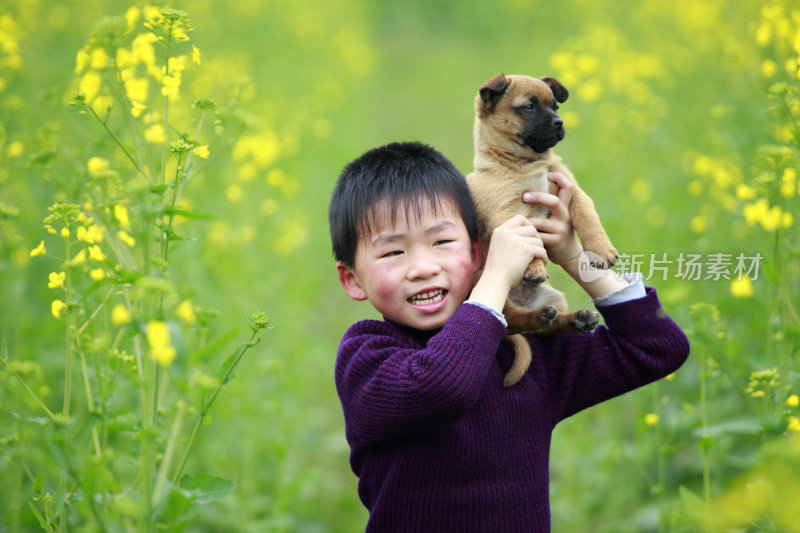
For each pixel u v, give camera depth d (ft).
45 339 22.61
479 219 14.35
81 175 13.35
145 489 10.29
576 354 12.70
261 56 60.44
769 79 28.32
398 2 134.72
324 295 40.91
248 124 13.97
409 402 10.71
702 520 13.60
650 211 28.84
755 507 12.84
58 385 22.57
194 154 12.72
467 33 124.57
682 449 23.75
